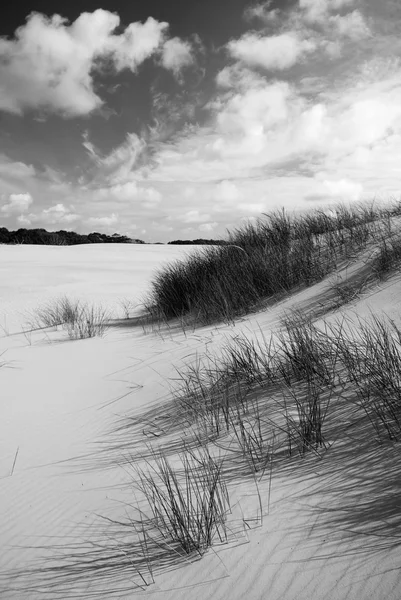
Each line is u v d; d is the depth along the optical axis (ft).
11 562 7.80
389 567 5.68
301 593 5.72
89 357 20.74
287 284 23.58
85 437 12.61
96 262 67.15
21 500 9.79
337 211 30.04
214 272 27.89
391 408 9.00
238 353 14.34
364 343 12.46
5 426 14.03
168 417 12.57
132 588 6.57
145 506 8.50
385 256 20.53
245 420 10.89
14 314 36.06
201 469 9.25
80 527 8.39
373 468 7.67
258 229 31.27
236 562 6.51
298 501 7.44
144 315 31.30
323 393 10.98
